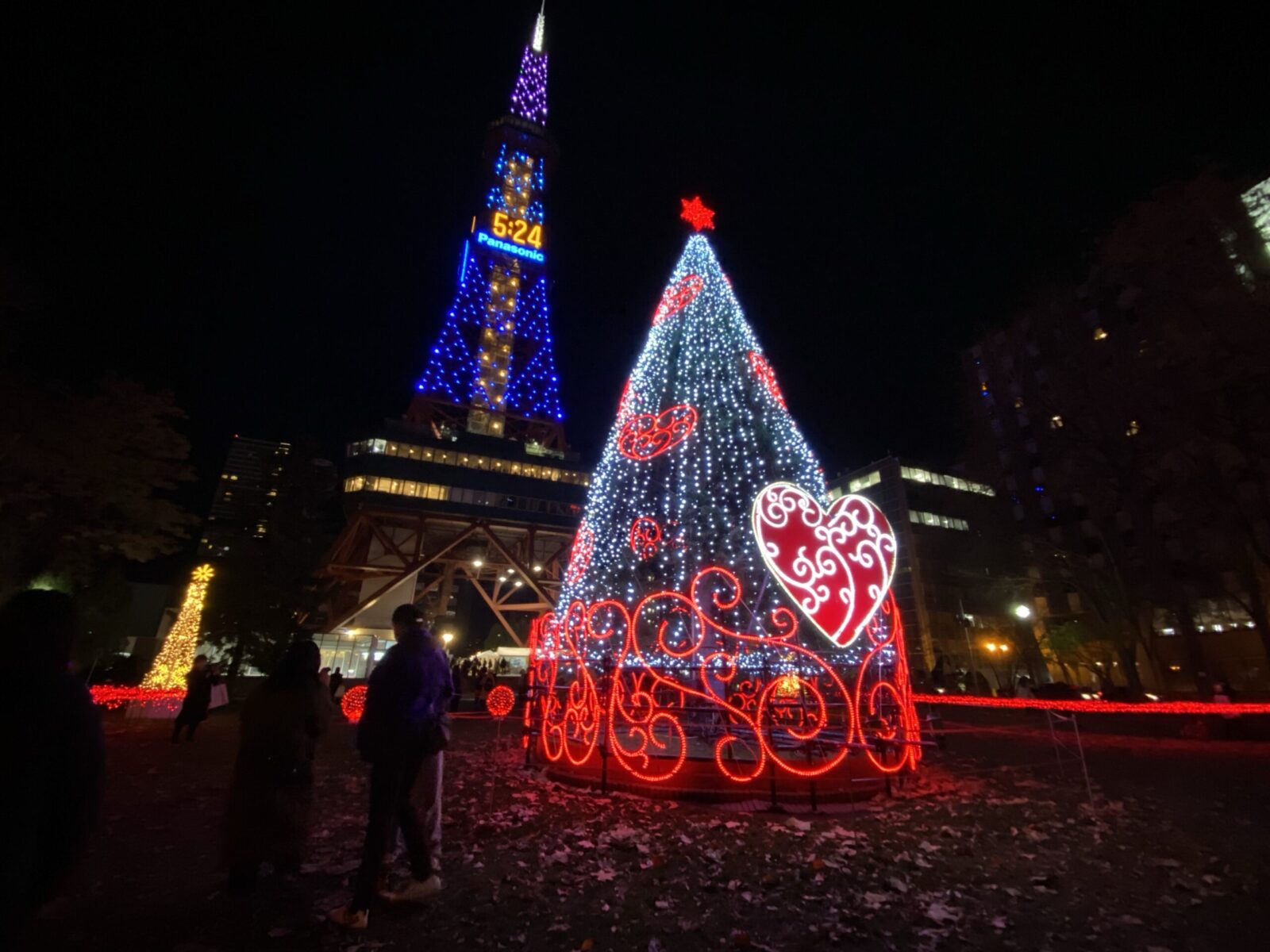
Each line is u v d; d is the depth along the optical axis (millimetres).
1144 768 10336
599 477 12758
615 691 8281
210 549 31422
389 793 4094
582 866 5113
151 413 15875
